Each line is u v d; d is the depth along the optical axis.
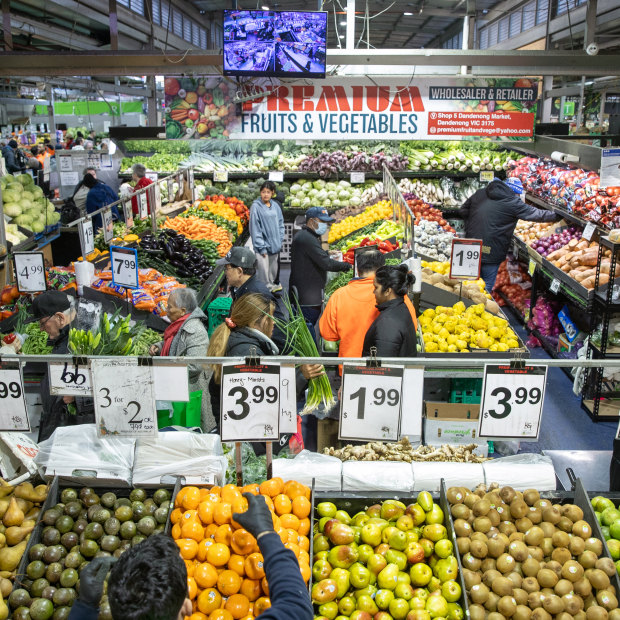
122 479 2.85
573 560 2.61
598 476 3.54
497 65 7.89
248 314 3.64
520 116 9.12
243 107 9.20
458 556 2.60
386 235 7.82
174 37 15.60
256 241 8.47
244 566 2.50
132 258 4.96
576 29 11.52
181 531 2.62
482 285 6.64
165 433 2.92
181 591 1.60
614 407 6.03
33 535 2.71
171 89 9.19
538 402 2.66
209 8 17.78
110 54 7.85
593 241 7.04
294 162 11.61
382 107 9.10
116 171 12.37
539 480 2.96
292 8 16.38
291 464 2.98
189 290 4.55
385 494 2.90
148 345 4.61
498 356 4.89
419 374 2.63
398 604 2.49
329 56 7.73
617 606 2.50
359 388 2.63
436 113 9.14
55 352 4.02
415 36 19.78
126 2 12.48
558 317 7.34
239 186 11.52
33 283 5.28
